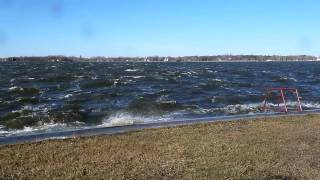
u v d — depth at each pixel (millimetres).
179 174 8883
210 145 11500
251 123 15672
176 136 12742
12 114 21422
